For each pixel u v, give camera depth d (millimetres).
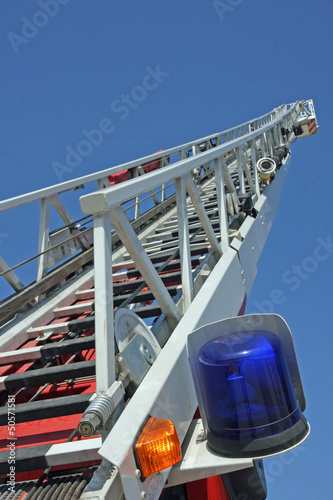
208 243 4262
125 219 2107
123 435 1593
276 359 1775
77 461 1895
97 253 1804
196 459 1810
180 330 2367
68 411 2221
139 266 2258
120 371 1868
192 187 3156
